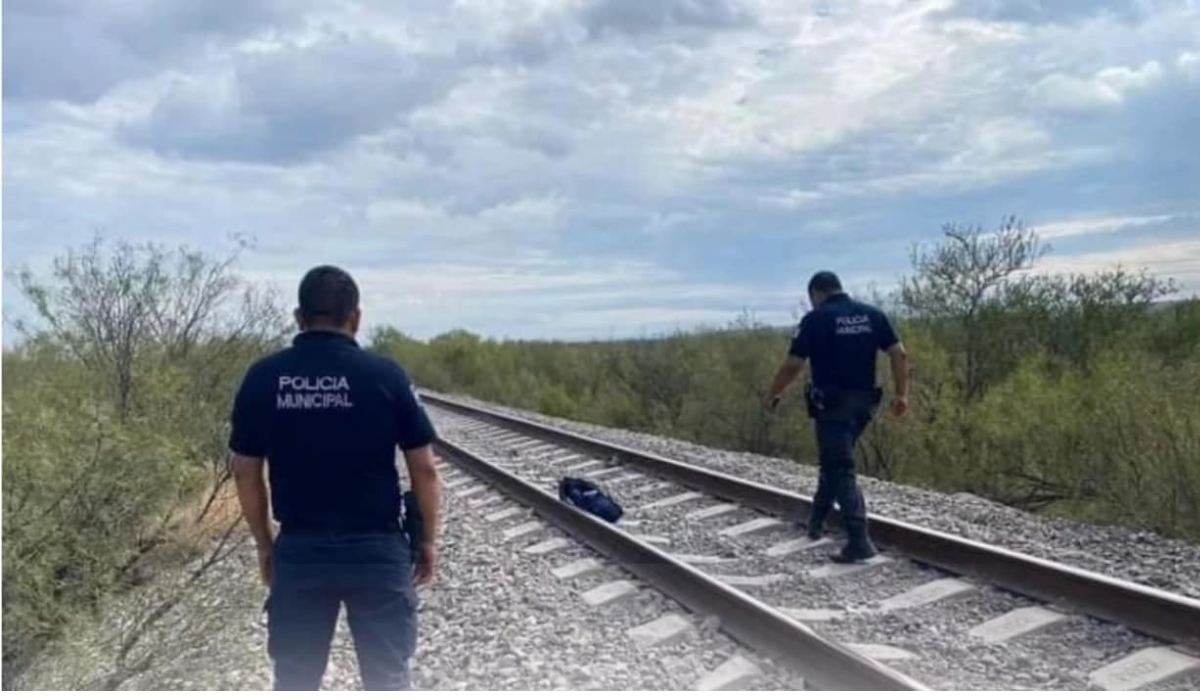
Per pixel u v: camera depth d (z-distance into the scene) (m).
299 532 4.59
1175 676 6.14
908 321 23.27
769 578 8.82
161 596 8.19
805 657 6.33
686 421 29.09
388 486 4.65
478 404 42.34
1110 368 16.89
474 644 7.43
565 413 38.62
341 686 6.68
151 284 13.97
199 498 10.45
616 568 9.36
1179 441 13.06
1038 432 17.16
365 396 4.56
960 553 8.58
